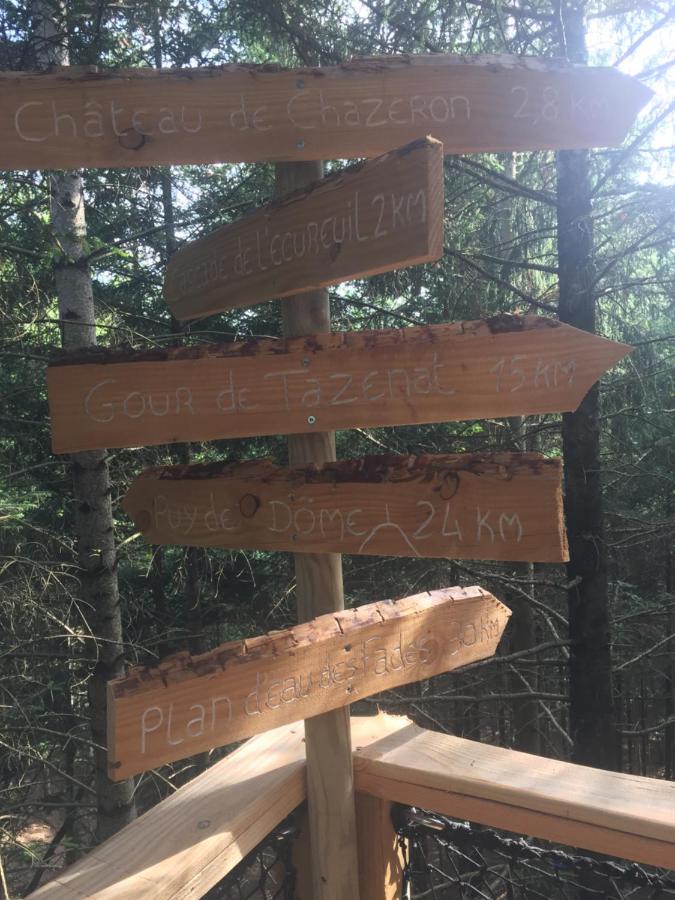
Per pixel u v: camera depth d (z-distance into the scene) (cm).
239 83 143
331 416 140
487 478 123
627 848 129
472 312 599
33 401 553
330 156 147
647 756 1220
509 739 1009
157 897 121
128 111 140
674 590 791
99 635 492
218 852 134
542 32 465
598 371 122
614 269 544
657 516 715
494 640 180
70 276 470
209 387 145
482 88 145
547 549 118
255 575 733
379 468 135
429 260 123
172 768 637
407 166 122
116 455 592
